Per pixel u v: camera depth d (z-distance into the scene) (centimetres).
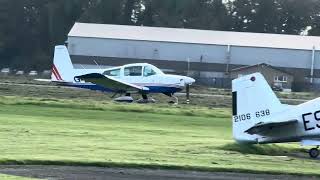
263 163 4878
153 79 12594
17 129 6494
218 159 4925
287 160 5228
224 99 14950
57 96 13288
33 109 9344
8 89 15038
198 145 5788
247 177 4197
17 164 4231
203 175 4178
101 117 8731
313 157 5603
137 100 12812
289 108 5791
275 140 5806
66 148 5116
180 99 14412
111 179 3850
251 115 5909
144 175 4053
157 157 4825
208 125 8438
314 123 5684
